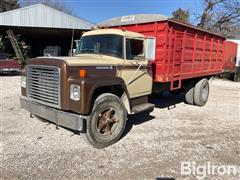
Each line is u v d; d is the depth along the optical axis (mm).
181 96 11641
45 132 6078
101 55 5977
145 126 6926
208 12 28188
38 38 37562
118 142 5691
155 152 5250
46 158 4777
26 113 7617
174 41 7559
